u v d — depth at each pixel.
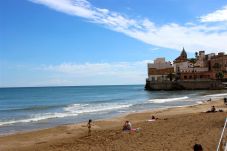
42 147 24.16
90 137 25.92
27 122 41.88
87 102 87.75
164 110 51.12
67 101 95.88
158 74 150.75
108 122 37.69
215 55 155.88
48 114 53.09
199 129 24.14
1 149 24.11
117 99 99.62
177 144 19.12
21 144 25.91
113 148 19.64
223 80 142.50
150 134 23.53
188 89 140.12
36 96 134.62
